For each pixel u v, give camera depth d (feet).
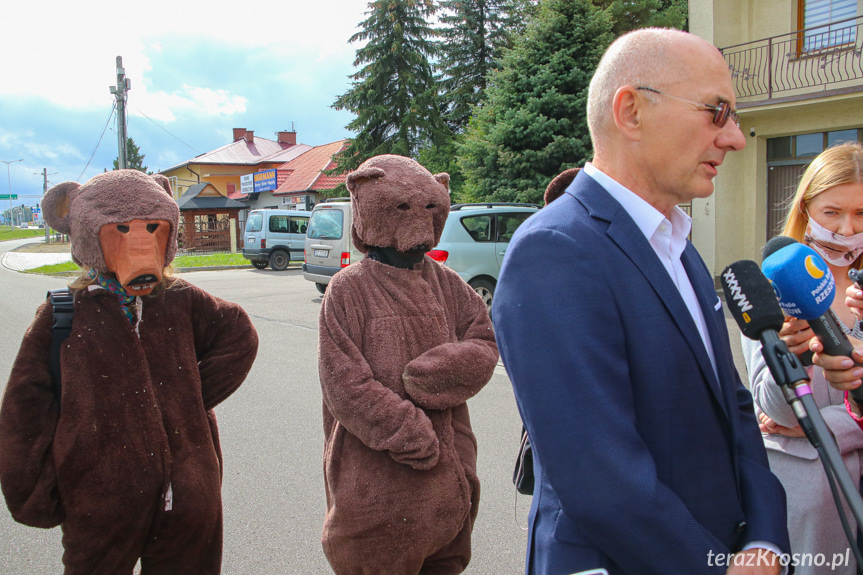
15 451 5.76
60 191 6.57
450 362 6.69
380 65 75.36
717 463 4.17
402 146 73.05
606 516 3.66
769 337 4.33
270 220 59.93
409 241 7.03
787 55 36.06
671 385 4.02
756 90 37.11
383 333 6.88
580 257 4.03
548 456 3.85
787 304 4.83
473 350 6.93
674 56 4.13
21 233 247.09
